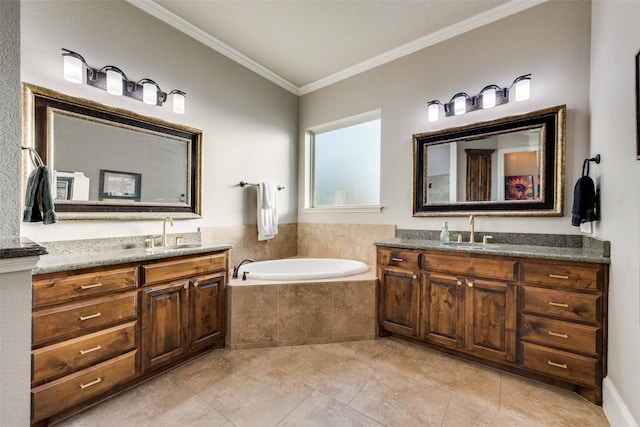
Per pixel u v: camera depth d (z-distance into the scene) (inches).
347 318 94.0
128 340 66.0
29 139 67.6
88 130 77.6
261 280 93.6
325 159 142.7
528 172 87.3
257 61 120.7
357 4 88.5
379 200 121.8
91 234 77.9
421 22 96.9
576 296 64.7
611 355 59.5
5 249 30.7
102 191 79.9
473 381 71.5
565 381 66.7
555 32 83.3
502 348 74.0
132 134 86.4
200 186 102.5
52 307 55.2
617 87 59.5
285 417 58.5
